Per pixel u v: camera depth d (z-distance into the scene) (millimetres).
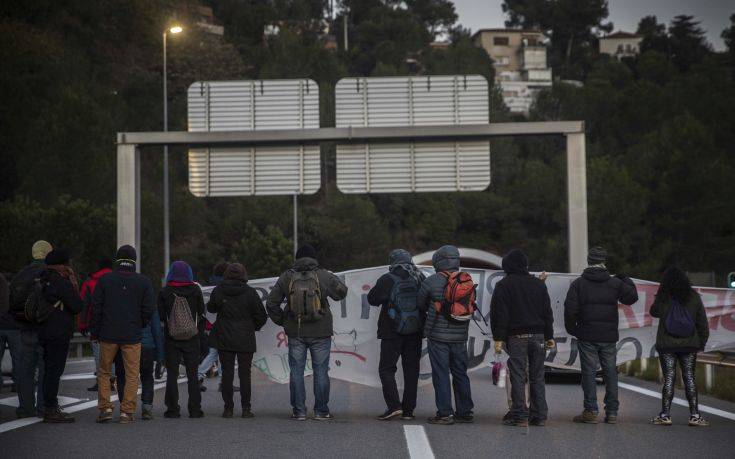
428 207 173250
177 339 20625
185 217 123812
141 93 153000
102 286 19703
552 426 19625
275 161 39438
